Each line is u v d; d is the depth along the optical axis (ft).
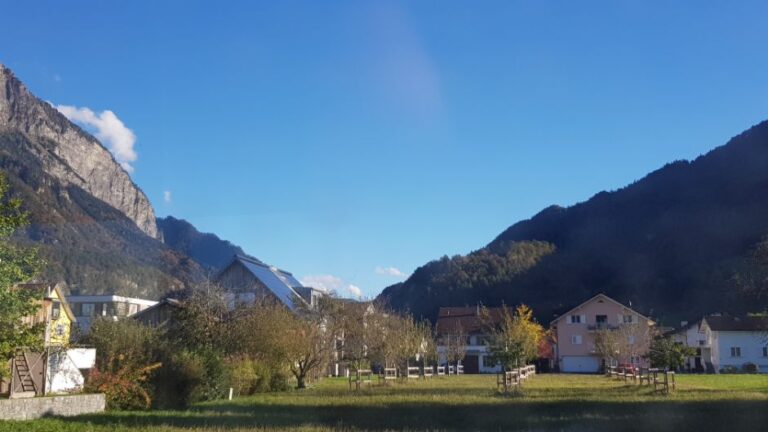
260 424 66.64
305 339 152.35
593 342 278.46
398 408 84.12
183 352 107.65
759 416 71.61
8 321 67.26
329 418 73.05
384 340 185.06
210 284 160.86
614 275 366.02
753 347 268.00
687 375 225.97
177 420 71.51
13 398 78.28
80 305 189.78
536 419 70.33
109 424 66.33
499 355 145.48
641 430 61.26
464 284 423.23
